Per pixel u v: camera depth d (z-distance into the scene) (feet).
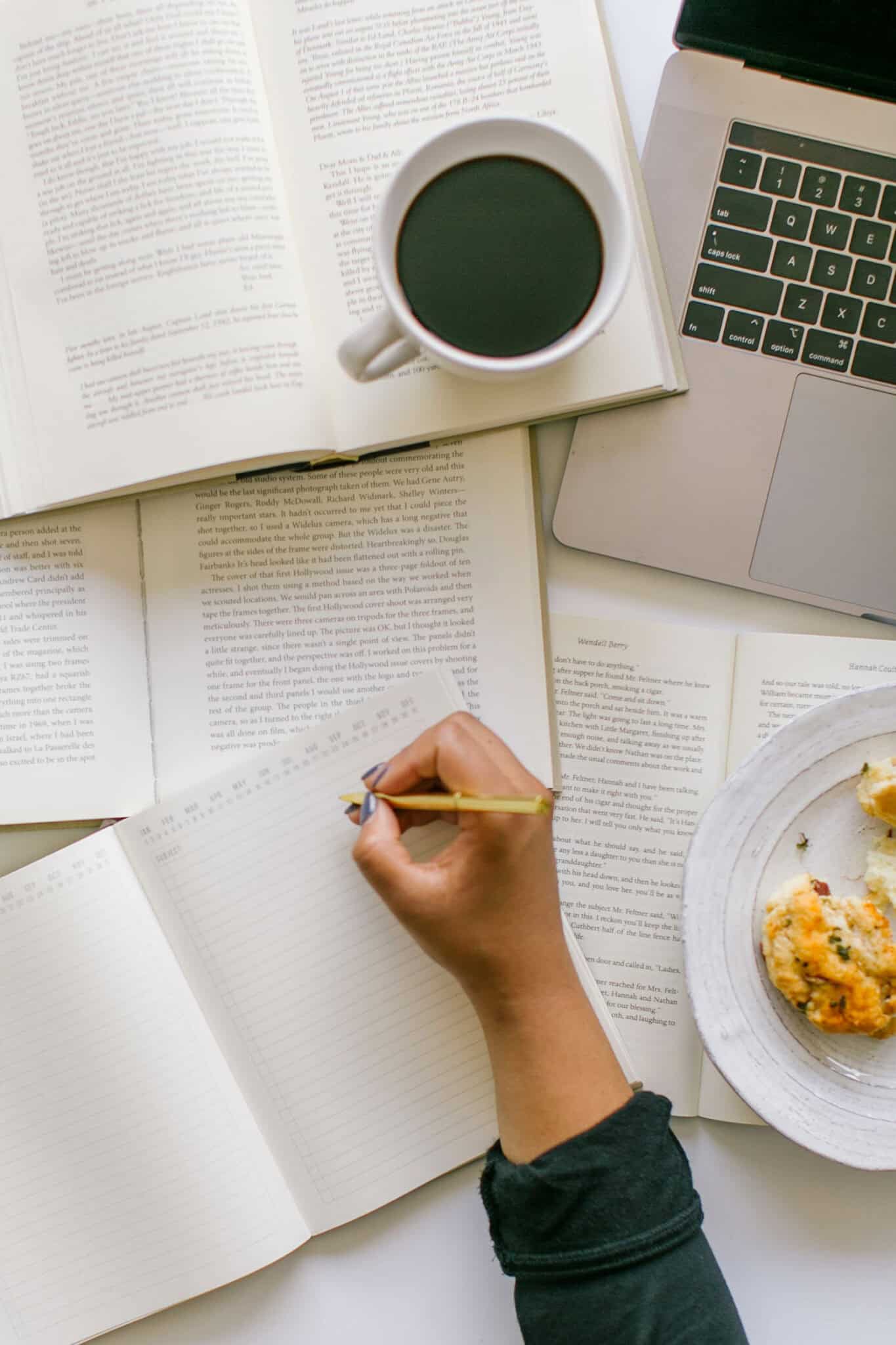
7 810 2.00
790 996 1.84
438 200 1.67
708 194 1.94
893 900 1.87
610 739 2.02
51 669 2.02
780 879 1.92
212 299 1.84
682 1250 1.67
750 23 1.90
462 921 1.72
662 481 1.97
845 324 1.94
